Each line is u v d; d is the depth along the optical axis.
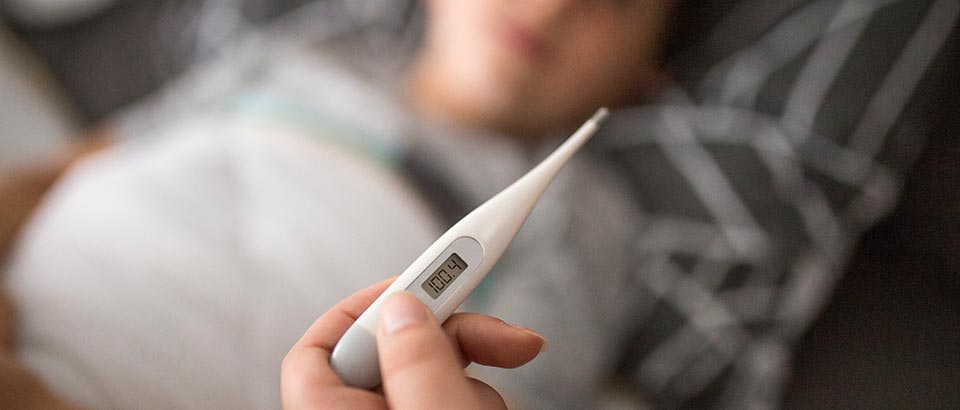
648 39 0.68
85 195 0.71
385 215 0.68
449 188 0.69
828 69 0.65
